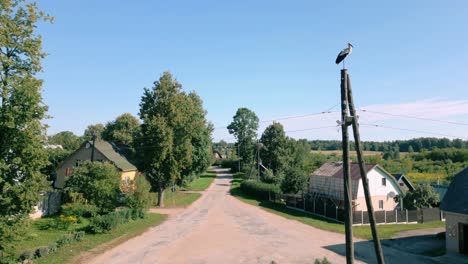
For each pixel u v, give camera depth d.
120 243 26.70
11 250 17.09
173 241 27.73
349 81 14.48
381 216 36.41
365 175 14.20
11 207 16.72
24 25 17.70
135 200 36.69
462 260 22.31
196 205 49.16
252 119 105.06
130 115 89.12
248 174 81.44
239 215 41.00
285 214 42.31
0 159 16.56
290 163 84.56
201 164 63.25
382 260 13.85
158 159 46.88
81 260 21.97
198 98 64.56
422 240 28.27
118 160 51.75
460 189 25.12
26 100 16.75
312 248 25.62
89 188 35.22
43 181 18.03
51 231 28.36
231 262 22.22
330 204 41.47
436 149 94.94
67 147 96.69
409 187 48.41
